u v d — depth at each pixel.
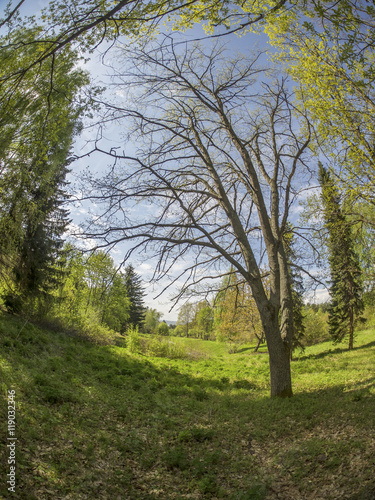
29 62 5.13
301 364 18.59
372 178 8.84
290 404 8.77
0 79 4.81
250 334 32.12
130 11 4.34
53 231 18.16
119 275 9.12
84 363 14.16
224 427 7.43
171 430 7.36
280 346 10.12
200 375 16.22
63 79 5.73
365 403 7.57
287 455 5.61
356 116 8.50
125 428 7.18
